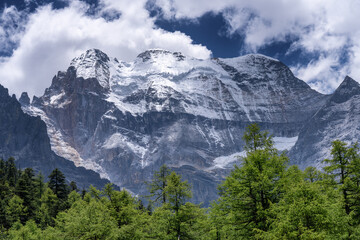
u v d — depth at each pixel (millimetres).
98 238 32594
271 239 22656
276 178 27781
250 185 27406
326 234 22281
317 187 25344
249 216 27453
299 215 22672
